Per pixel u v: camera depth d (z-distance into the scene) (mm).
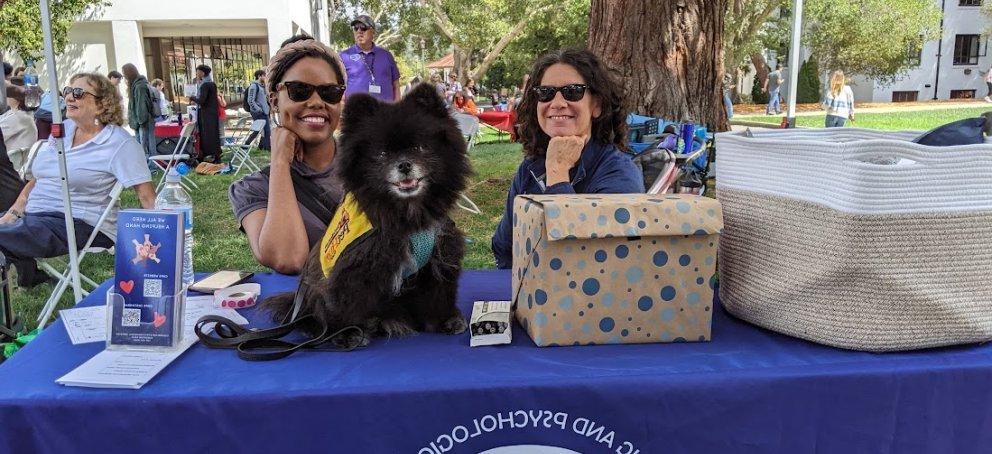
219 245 6738
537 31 30750
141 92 11688
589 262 1713
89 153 4141
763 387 1539
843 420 1581
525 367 1603
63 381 1503
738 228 1890
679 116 6531
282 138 2541
